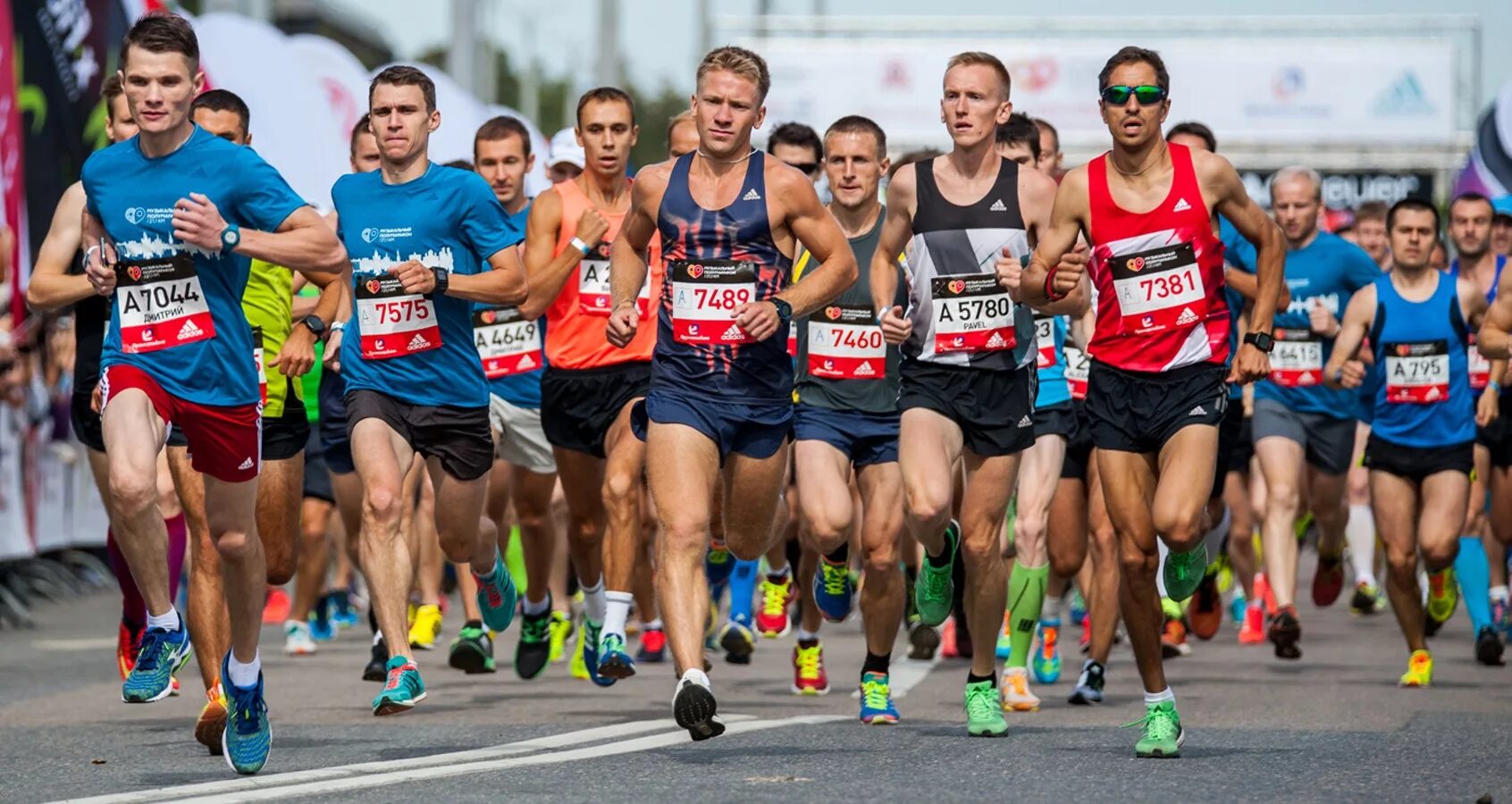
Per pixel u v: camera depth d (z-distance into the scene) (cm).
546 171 4162
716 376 2508
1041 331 3219
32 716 2981
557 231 3362
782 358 2556
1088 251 2481
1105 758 2445
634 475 3034
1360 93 13675
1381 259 5359
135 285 2262
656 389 2516
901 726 2805
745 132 2530
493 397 3525
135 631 2962
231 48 5491
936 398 2653
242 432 2289
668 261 2542
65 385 5597
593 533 3400
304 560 4203
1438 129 13612
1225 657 4203
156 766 2373
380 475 2756
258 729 2283
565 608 3966
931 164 2712
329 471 4109
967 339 2638
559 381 3362
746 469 2567
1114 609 3212
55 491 5497
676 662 2347
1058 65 13475
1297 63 13712
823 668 3400
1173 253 2477
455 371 2898
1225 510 4381
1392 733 2756
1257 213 2527
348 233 2897
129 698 2348
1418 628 3569
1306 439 4431
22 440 5169
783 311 2447
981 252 2655
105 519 6053
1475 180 6688
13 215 4853
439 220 2867
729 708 3106
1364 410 4422
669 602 2372
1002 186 2670
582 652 3634
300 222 2236
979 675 2717
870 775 2261
